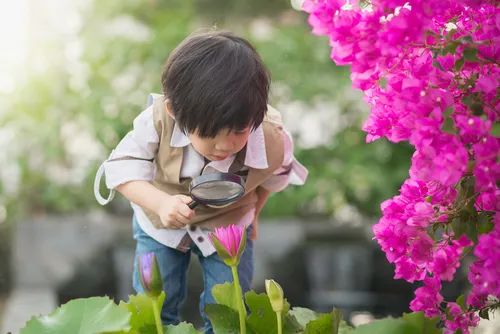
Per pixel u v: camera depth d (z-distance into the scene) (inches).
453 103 78.3
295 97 258.7
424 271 87.9
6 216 269.7
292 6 285.4
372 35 76.0
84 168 268.7
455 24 83.5
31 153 270.1
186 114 91.6
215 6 284.4
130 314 79.4
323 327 81.9
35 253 257.1
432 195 85.1
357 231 257.3
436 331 77.9
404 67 81.5
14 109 268.1
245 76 91.7
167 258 108.3
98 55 265.9
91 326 79.0
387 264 248.5
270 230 254.8
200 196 92.9
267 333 85.8
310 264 253.1
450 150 73.8
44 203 274.5
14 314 218.7
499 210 80.4
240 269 107.7
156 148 103.3
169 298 109.3
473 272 84.4
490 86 75.6
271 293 79.2
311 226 257.6
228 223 106.2
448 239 87.0
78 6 272.5
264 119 104.8
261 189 112.6
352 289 250.5
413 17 74.1
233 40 95.4
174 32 264.7
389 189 259.3
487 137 74.0
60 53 272.1
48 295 249.6
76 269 253.0
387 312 245.0
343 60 78.2
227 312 85.7
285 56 263.1
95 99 262.7
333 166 260.4
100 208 273.3
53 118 266.4
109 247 253.9
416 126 74.4
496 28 79.6
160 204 97.2
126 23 275.6
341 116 263.7
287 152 108.0
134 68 267.9
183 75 92.5
